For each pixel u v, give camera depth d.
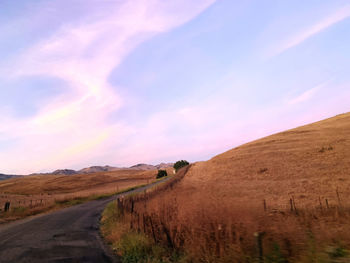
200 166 61.41
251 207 7.34
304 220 7.75
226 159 58.47
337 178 29.77
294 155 47.22
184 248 7.00
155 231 8.95
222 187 27.97
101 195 42.66
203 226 6.96
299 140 59.16
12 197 60.91
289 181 32.06
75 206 30.03
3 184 131.50
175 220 8.43
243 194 21.66
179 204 11.25
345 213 9.63
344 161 37.50
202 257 6.18
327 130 64.19
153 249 7.63
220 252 5.82
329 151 44.47
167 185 34.72
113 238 10.80
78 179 129.75
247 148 64.62
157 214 10.35
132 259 7.56
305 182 30.06
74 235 12.46
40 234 12.92
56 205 31.03
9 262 7.97
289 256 5.04
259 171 41.66
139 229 9.93
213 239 6.43
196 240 6.62
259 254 5.11
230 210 7.24
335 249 4.76
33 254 8.86
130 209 15.46
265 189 27.58
